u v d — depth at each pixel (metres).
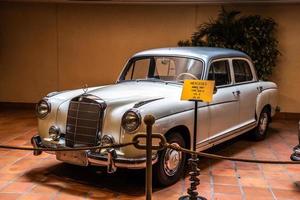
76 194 4.24
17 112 9.05
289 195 4.34
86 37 9.13
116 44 9.05
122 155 4.09
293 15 8.34
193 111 4.70
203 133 4.95
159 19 8.83
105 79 9.21
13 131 7.17
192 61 5.26
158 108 4.23
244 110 5.98
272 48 7.85
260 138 6.76
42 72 9.42
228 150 6.13
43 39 9.29
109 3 8.72
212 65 5.26
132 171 4.99
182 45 8.22
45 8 9.16
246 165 5.37
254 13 8.49
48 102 4.77
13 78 9.54
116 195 4.23
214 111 5.11
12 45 9.42
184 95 3.92
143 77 5.60
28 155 5.64
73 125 4.44
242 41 7.70
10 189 4.37
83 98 4.39
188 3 8.41
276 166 5.34
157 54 5.57
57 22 9.17
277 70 8.55
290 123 8.23
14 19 9.31
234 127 5.72
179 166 4.62
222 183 4.66
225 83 5.64
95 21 9.04
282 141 6.74
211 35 7.86
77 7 9.05
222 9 8.16
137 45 8.98
